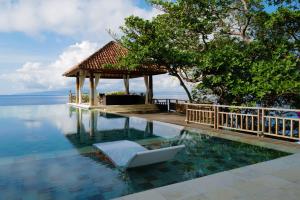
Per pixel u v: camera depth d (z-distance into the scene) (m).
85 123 12.62
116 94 21.11
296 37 12.36
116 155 5.73
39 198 3.93
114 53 20.33
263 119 8.16
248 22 13.87
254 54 12.37
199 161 5.86
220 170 5.21
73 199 3.89
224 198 3.52
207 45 14.93
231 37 15.49
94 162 5.88
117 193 4.12
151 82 20.47
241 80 11.38
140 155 4.80
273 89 9.92
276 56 10.93
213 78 11.86
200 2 13.94
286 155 6.16
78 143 8.12
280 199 3.46
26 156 6.50
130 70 18.39
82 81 21.28
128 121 13.15
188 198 3.53
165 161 5.80
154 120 13.01
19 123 12.85
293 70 10.20
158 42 13.23
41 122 13.16
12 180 4.71
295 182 4.12
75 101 25.72
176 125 11.27
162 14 14.84
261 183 4.09
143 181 4.64
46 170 5.30
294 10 11.16
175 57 13.38
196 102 14.52
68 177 4.87
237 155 6.32
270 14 11.82
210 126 10.52
